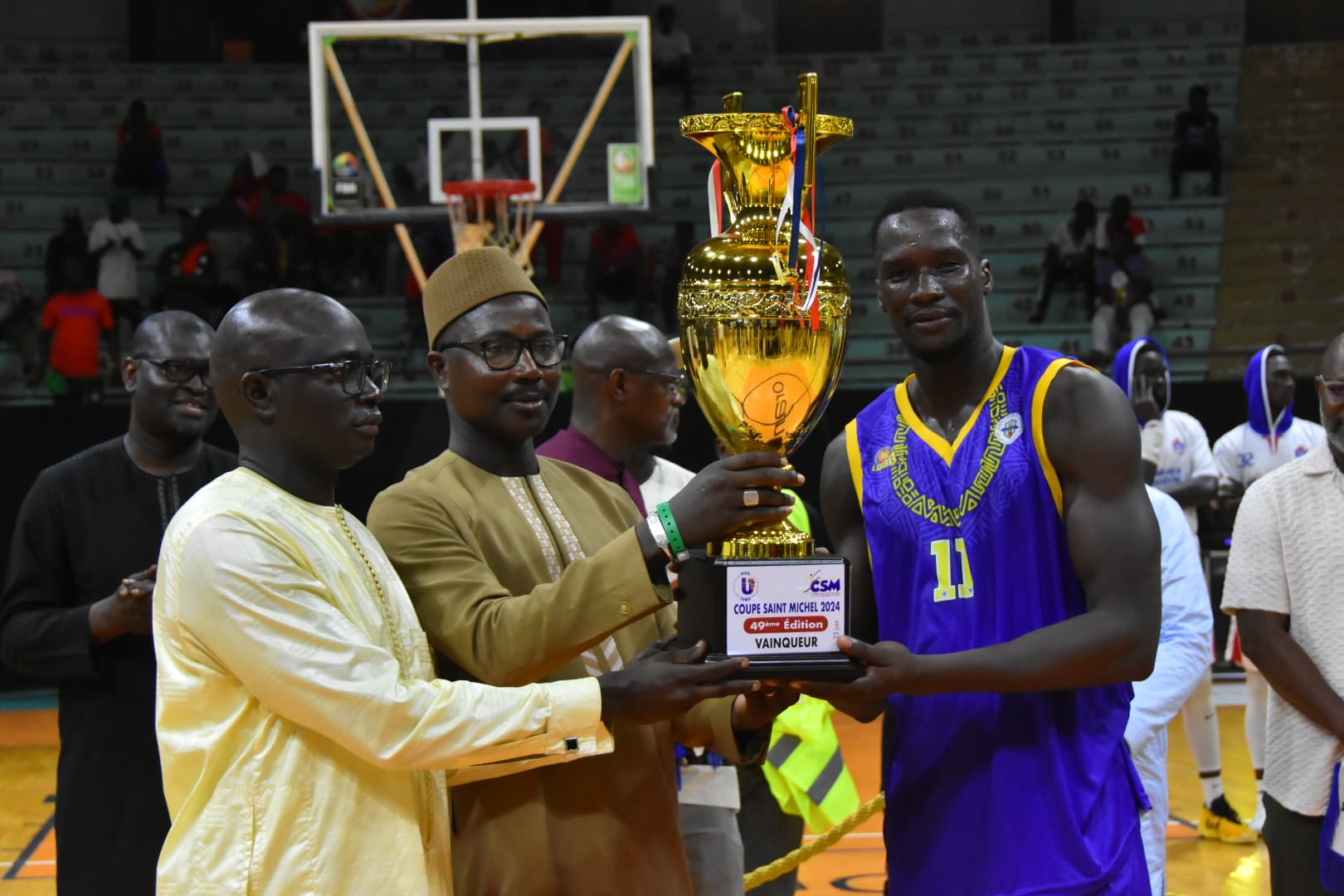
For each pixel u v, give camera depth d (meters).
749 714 2.18
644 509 3.31
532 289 2.33
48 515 3.03
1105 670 2.03
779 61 16.34
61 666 2.84
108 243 11.28
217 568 1.88
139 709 2.90
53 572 3.01
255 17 16.30
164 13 16.20
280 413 2.01
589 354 3.29
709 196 2.22
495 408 2.28
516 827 2.12
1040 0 16.78
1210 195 14.79
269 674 1.86
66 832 2.90
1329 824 2.77
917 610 2.19
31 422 8.34
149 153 13.66
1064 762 2.11
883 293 2.15
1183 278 14.20
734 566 1.93
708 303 1.98
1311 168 15.11
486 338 2.26
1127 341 12.48
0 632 2.97
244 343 2.01
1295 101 15.77
